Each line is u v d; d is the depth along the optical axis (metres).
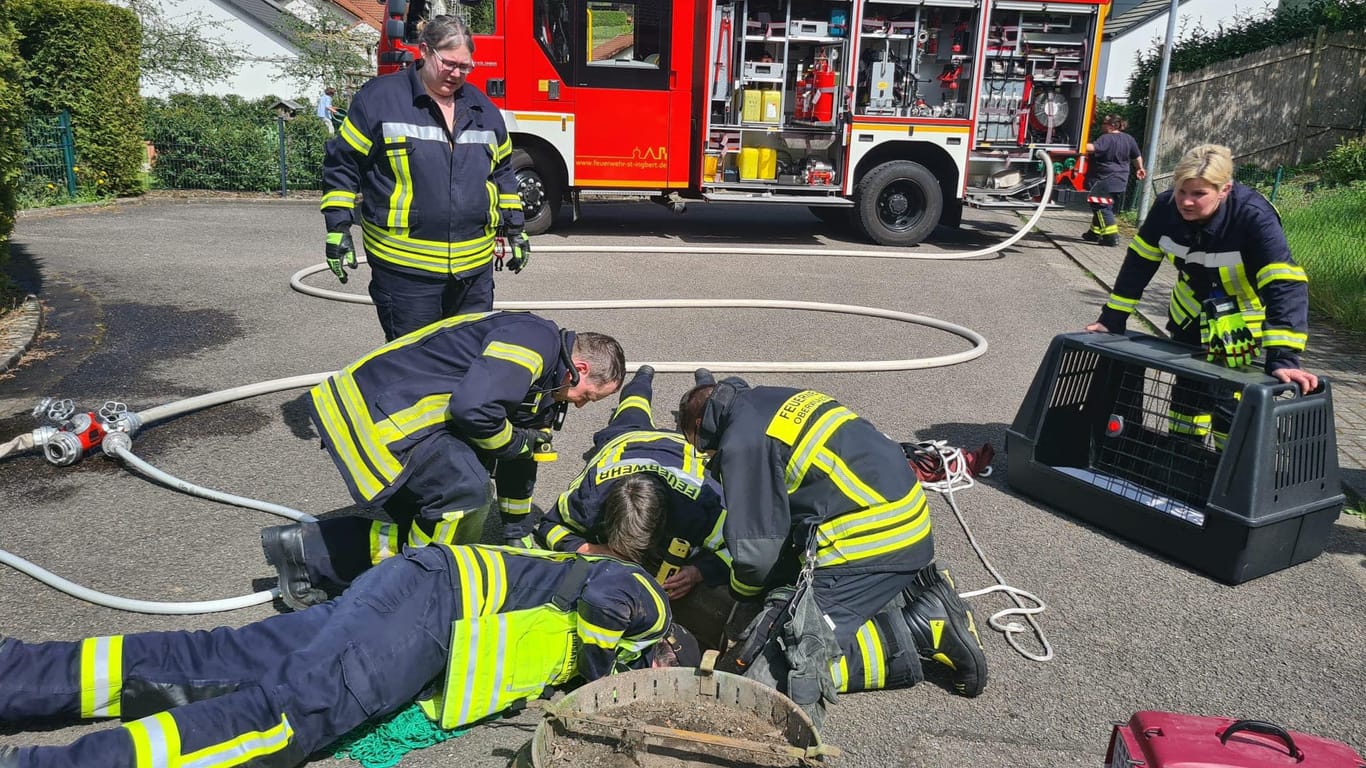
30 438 4.26
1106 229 11.13
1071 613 3.43
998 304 8.19
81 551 3.57
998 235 12.08
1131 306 4.33
